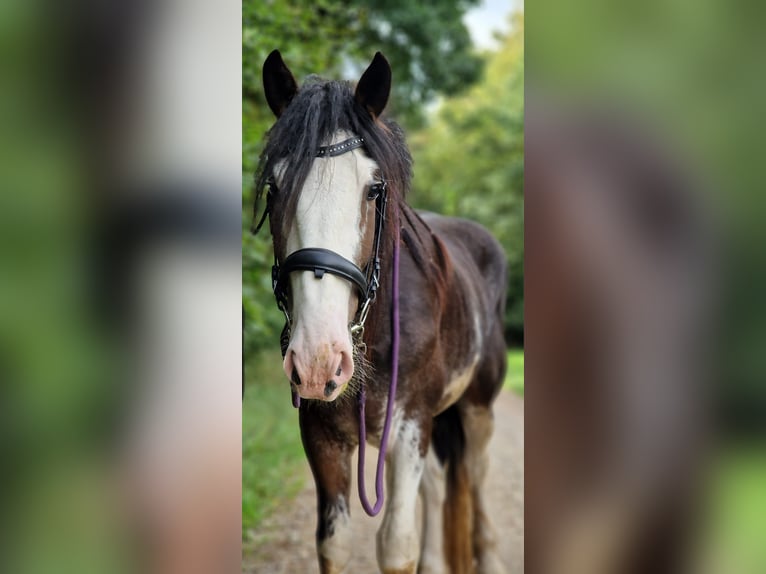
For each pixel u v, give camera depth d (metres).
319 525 2.61
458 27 9.95
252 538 3.82
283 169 2.24
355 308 2.24
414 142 14.38
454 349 3.08
